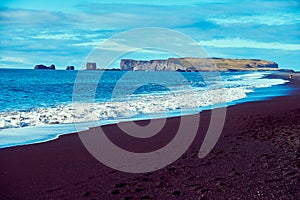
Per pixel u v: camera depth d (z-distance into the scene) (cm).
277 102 2058
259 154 867
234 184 648
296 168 741
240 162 799
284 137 1059
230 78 5556
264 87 3419
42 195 602
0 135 1098
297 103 2000
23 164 786
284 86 3616
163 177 700
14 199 585
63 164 791
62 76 6856
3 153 876
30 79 5534
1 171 731
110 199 583
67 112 1575
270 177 684
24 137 1074
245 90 2969
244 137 1073
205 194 600
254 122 1341
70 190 627
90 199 583
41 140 1038
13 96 2689
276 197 579
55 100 2367
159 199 582
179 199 581
